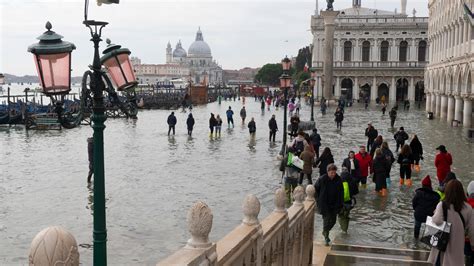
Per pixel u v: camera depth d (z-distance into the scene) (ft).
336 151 95.45
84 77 22.36
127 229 46.11
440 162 56.80
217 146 107.65
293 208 29.48
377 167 60.03
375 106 271.90
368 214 51.13
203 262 15.12
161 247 41.34
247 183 67.67
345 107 258.16
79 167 80.89
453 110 169.48
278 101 252.42
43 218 49.90
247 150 101.14
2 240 43.09
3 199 58.03
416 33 317.63
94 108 19.86
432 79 205.98
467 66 140.56
